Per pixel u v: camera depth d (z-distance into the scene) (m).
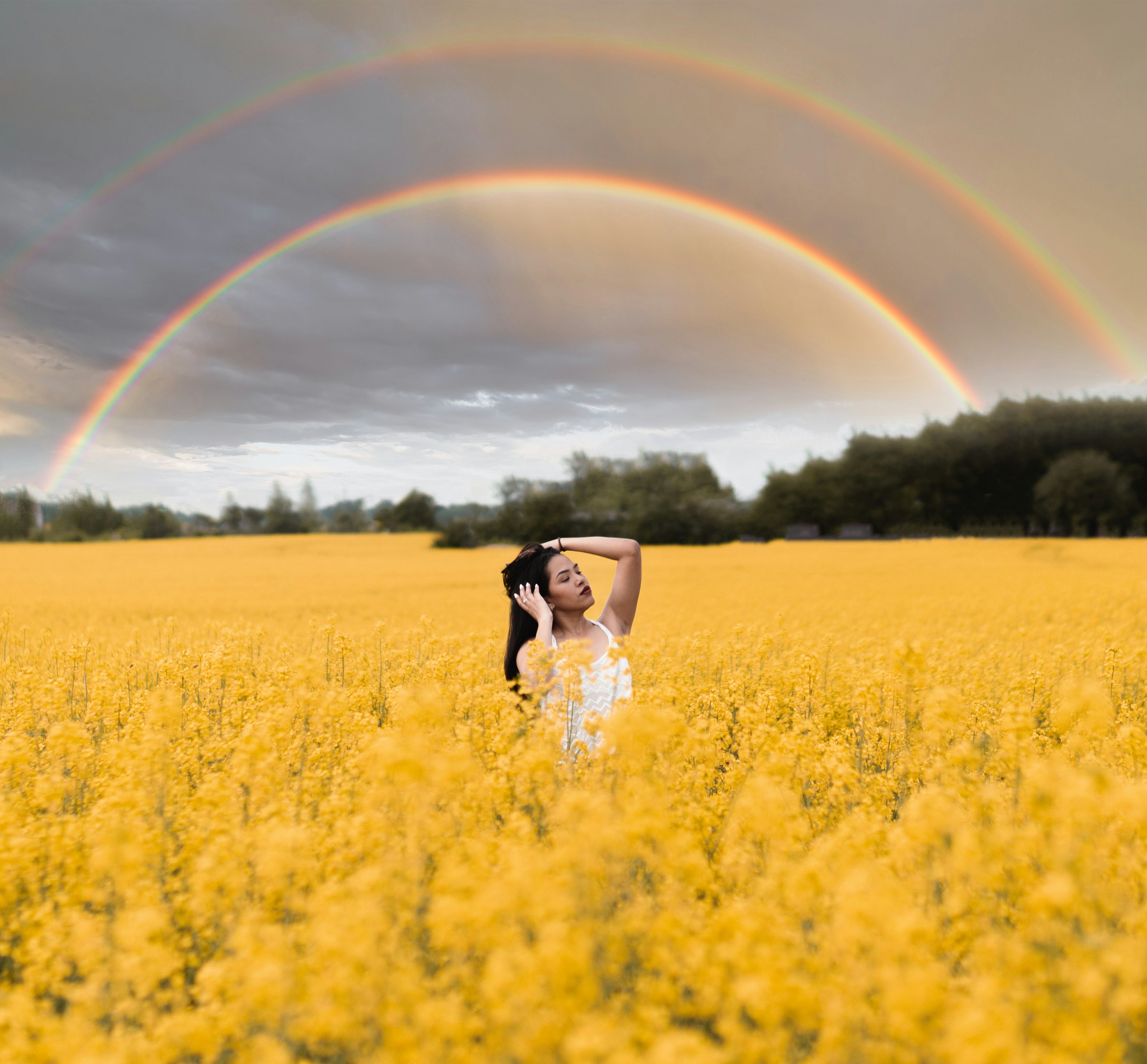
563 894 1.72
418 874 2.01
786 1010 1.51
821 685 6.25
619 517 78.00
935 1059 1.47
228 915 2.08
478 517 79.69
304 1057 1.77
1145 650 5.65
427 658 6.58
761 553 44.12
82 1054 1.56
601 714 3.45
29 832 2.64
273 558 47.91
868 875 1.78
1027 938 1.86
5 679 6.16
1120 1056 1.44
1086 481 66.94
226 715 4.75
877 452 84.06
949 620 13.08
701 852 2.30
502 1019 1.47
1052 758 3.02
